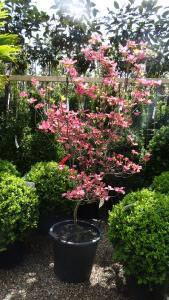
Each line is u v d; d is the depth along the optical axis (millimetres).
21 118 4594
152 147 4145
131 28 4668
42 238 3545
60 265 2836
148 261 2395
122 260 2576
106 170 3004
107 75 2730
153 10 4613
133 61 2795
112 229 2672
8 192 2936
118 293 2738
